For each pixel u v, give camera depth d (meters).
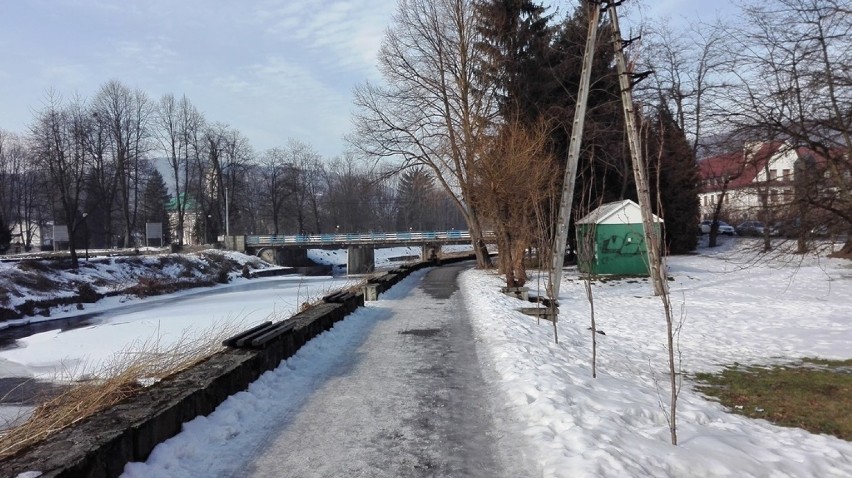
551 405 5.81
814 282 22.20
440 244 56.84
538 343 9.82
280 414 6.02
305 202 86.94
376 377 7.67
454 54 31.67
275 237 57.53
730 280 23.97
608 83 29.14
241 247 56.72
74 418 4.78
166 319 21.30
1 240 52.09
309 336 9.69
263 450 4.96
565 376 7.34
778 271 25.64
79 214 57.91
